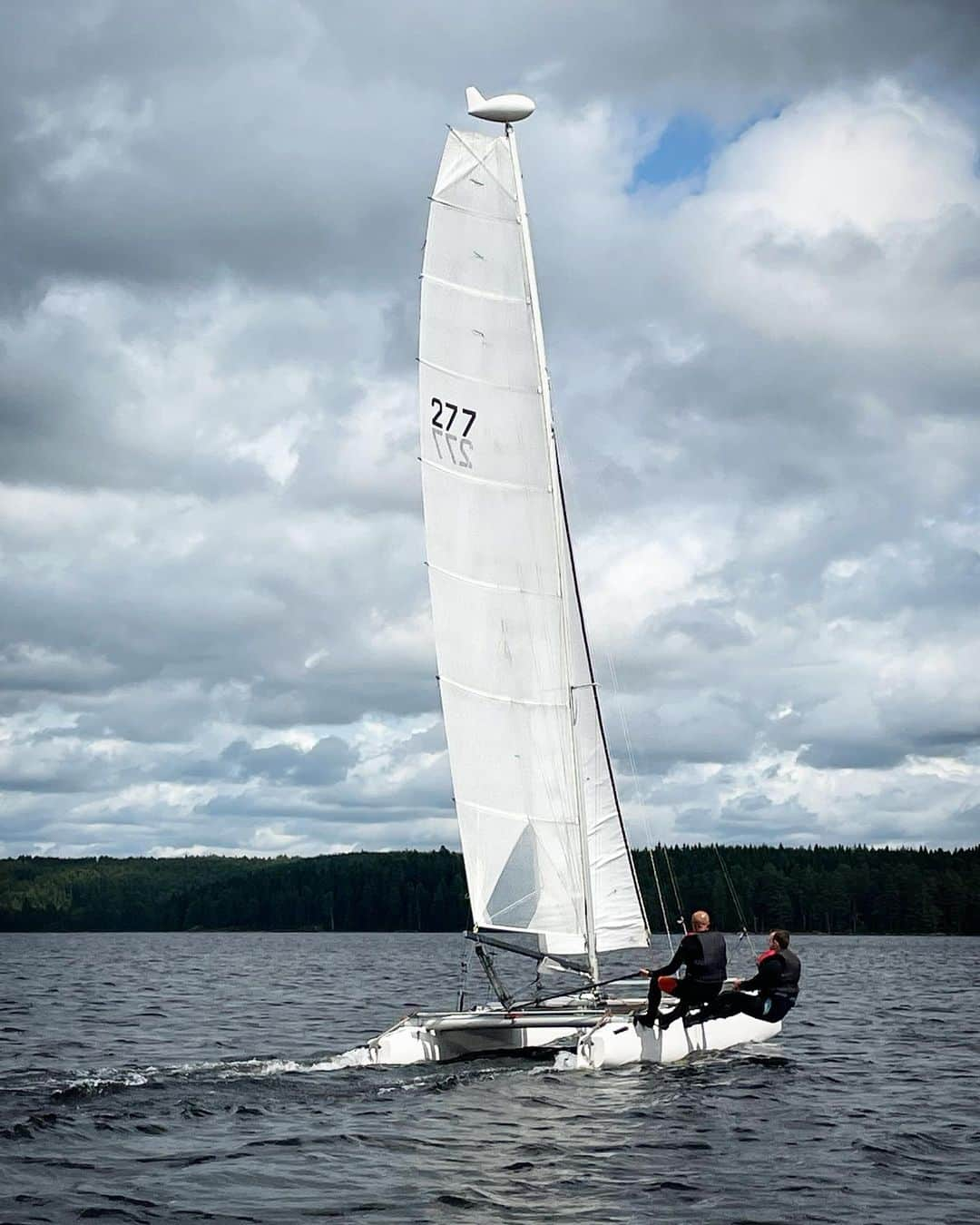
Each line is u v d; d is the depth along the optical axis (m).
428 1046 23.00
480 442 24.03
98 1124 17.91
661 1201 14.01
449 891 156.38
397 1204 13.91
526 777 23.73
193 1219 13.39
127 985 53.44
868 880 129.25
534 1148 16.39
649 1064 22.52
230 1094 20.05
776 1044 27.58
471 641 23.84
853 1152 16.38
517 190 24.11
